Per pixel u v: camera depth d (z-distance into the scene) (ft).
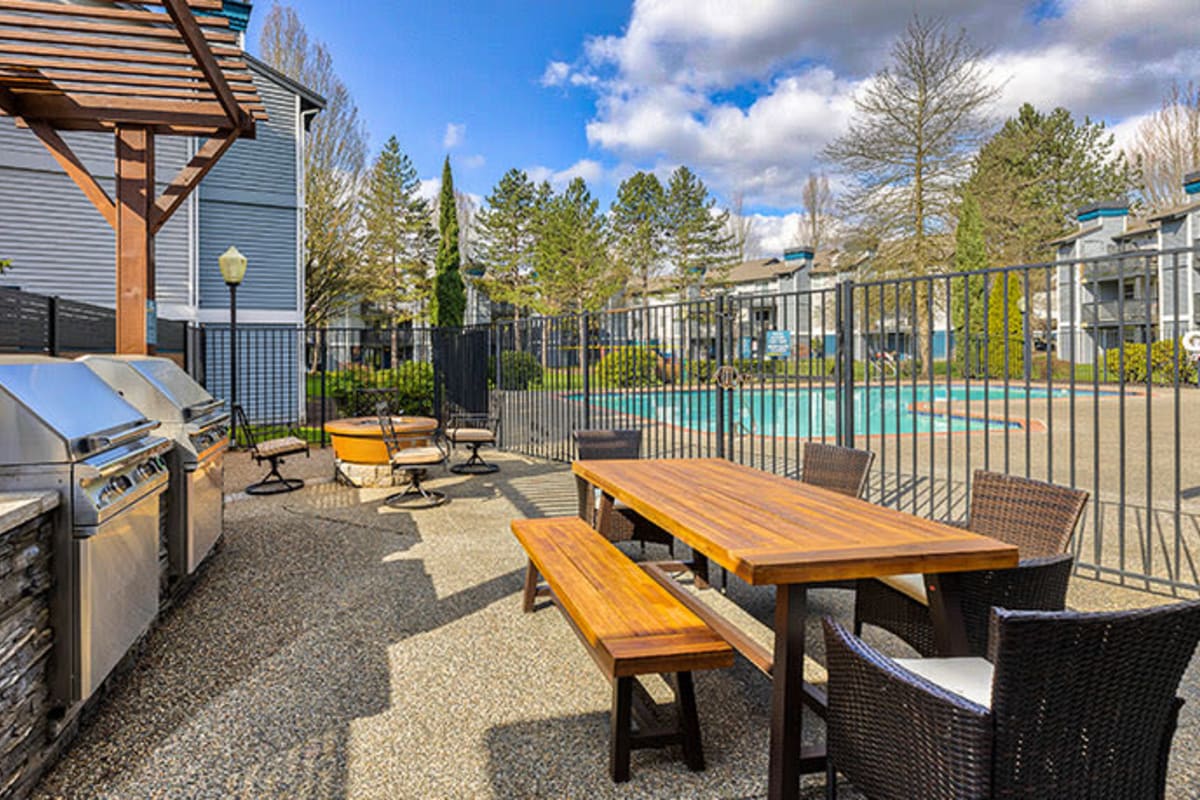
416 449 19.42
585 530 10.54
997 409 40.96
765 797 6.18
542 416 34.06
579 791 6.22
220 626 10.15
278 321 39.17
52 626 6.61
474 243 114.62
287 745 6.99
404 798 6.12
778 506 8.02
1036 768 3.99
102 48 11.58
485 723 7.43
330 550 14.23
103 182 32.68
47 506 6.33
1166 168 92.79
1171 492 18.02
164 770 6.55
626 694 6.28
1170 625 4.12
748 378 18.98
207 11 11.00
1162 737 4.43
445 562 13.35
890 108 65.31
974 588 6.73
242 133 14.55
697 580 11.87
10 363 7.30
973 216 70.13
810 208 124.47
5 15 10.59
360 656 9.11
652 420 36.47
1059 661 3.91
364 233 69.97
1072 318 11.62
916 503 17.53
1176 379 10.96
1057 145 93.66
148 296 13.76
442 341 34.73
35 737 6.31
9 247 30.89
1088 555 13.08
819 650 9.27
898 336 14.92
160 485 8.99
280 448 20.70
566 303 102.22
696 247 108.88
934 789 4.19
